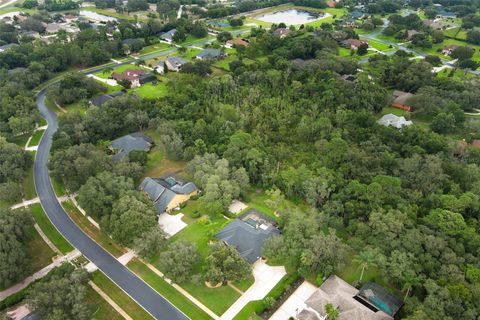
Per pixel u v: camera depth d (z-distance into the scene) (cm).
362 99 16900
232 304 8606
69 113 15350
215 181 11575
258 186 12712
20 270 8919
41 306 7719
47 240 10494
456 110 16200
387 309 8162
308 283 9162
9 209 10025
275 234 10088
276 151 13262
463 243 9050
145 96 19150
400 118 16125
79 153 12456
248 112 16025
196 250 9462
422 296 8250
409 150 13025
